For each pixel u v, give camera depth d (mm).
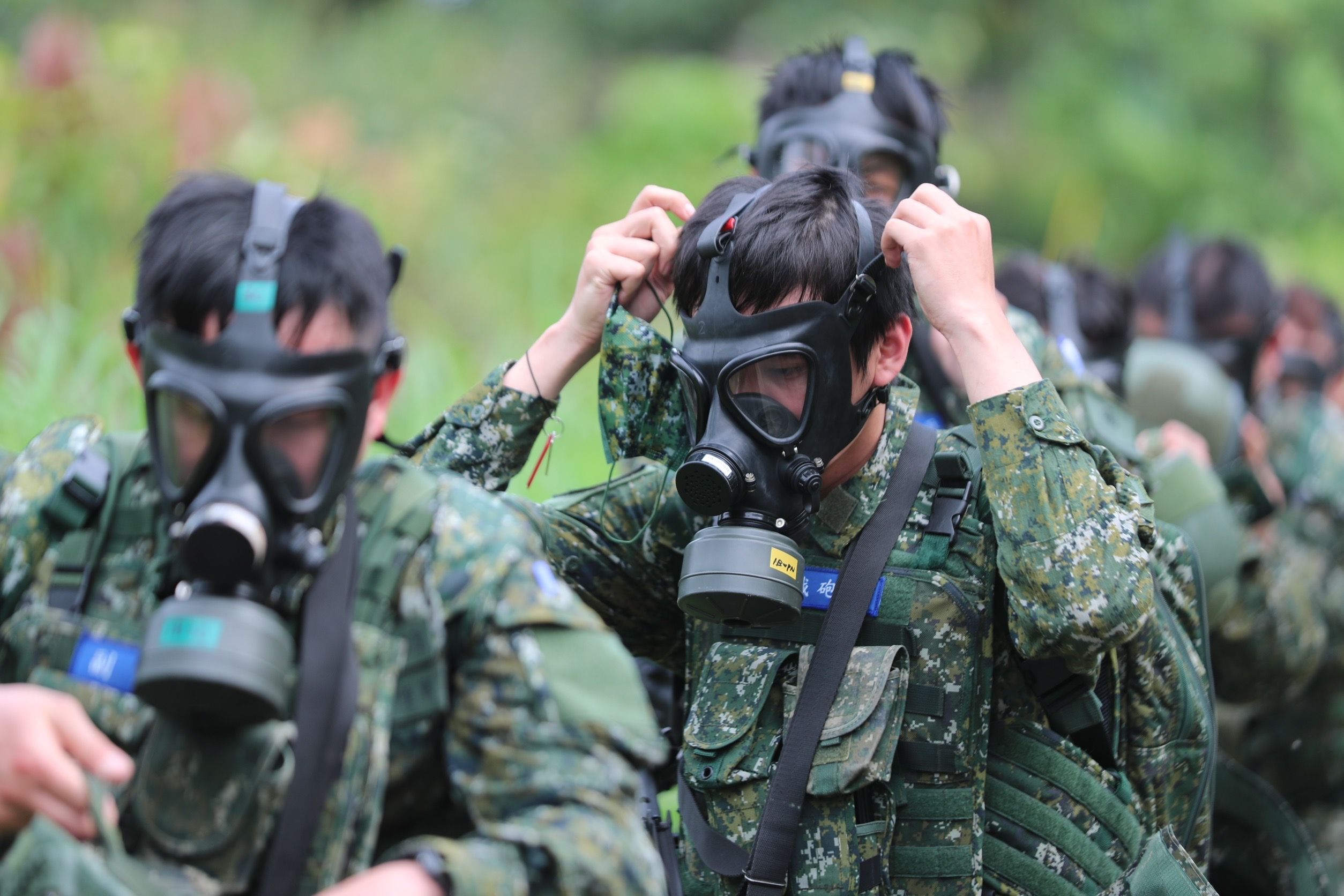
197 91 17922
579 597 7148
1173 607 7453
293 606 4543
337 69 26906
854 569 6449
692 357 6188
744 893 6293
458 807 4840
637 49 38188
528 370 7188
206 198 4648
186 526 4336
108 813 4242
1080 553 6105
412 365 14766
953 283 6371
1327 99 43594
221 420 4379
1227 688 10484
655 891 4477
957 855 6281
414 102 27094
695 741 6426
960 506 6523
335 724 4453
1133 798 6852
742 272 6117
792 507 6145
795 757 6227
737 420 6074
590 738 4504
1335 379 14969
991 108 43000
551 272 20969
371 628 4594
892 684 6254
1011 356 6355
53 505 4762
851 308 6137
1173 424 10742
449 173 23875
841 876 6141
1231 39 43719
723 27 38906
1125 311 11617
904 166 9102
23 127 16750
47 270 15266
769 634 6578
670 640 7449
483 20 35031
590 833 4371
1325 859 11602
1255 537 10844
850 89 9047
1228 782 9078
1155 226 41812
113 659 4617
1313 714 11766
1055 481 6203
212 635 4215
